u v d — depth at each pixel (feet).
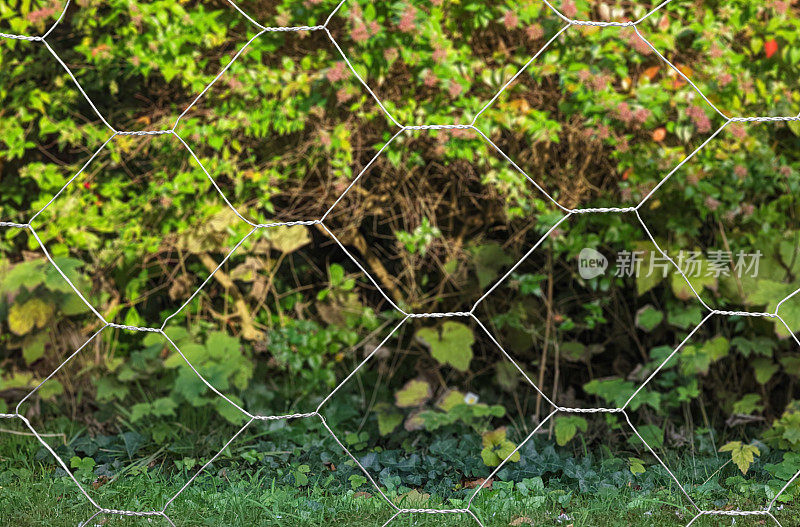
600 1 33.76
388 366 39.73
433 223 37.06
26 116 36.70
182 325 39.52
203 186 35.81
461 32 33.99
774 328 34.06
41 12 34.42
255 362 38.68
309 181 38.14
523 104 33.24
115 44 34.83
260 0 33.94
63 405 36.45
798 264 33.76
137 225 37.04
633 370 38.04
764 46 32.32
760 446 31.73
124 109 38.70
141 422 34.14
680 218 33.71
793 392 35.63
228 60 34.17
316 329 38.68
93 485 28.55
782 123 33.60
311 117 35.76
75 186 36.94
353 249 41.06
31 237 36.50
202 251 37.37
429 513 26.20
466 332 35.65
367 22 31.76
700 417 35.55
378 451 32.42
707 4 32.50
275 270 38.47
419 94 34.76
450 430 33.32
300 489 28.94
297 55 35.68
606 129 32.40
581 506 27.50
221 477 29.63
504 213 37.29
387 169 36.94
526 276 35.65
